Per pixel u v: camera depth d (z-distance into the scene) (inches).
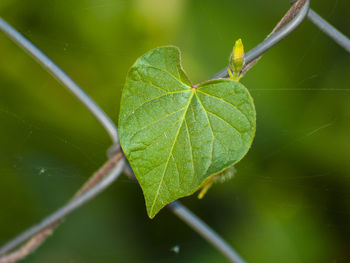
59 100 27.2
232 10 27.1
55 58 27.0
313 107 27.3
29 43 17.5
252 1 27.2
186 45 26.8
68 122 27.4
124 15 26.4
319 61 27.9
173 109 14.6
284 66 27.3
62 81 17.4
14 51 26.7
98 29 26.5
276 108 27.0
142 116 14.6
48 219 17.6
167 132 14.6
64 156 27.6
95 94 27.1
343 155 27.3
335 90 27.4
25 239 18.0
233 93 14.4
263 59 27.2
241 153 14.4
